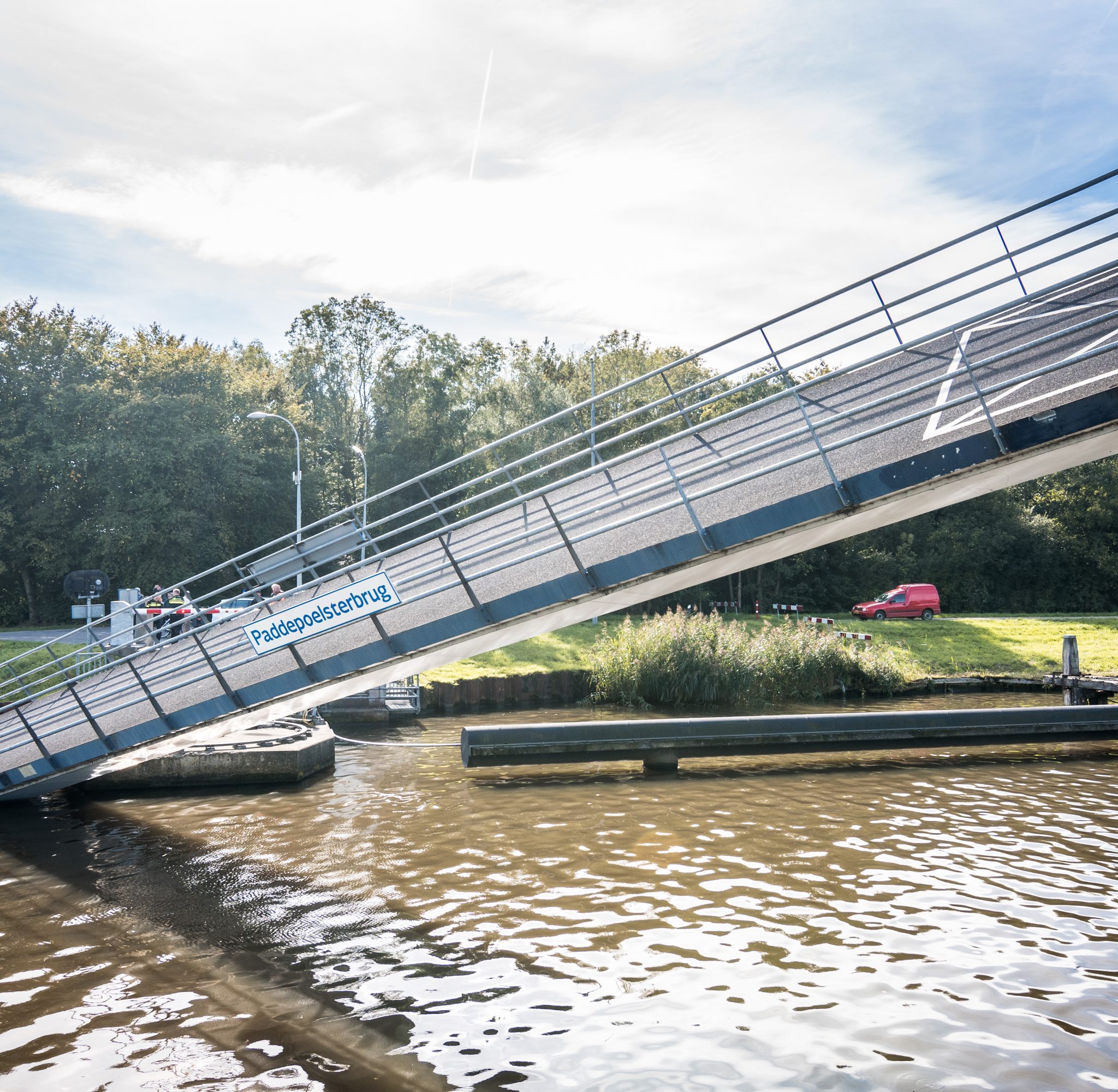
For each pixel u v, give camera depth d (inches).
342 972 339.3
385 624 539.2
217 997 320.5
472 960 345.4
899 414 492.4
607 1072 262.8
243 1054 277.7
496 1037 285.6
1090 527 2498.8
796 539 449.7
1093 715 772.6
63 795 644.7
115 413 1694.1
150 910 412.2
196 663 629.3
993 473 408.8
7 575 1845.5
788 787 625.9
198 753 655.8
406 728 898.1
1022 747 764.6
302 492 2101.4
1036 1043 276.8
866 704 1023.0
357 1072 266.1
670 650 1019.9
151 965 350.3
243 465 1899.6
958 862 453.4
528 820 545.3
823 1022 290.8
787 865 450.6
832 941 354.9
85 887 447.2
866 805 573.0
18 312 1900.8
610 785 639.1
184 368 1879.9
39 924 396.5
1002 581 2445.9
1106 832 508.1
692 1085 254.4
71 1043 286.2
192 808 600.4
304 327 2576.3
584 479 662.5
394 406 2455.7
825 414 544.1
